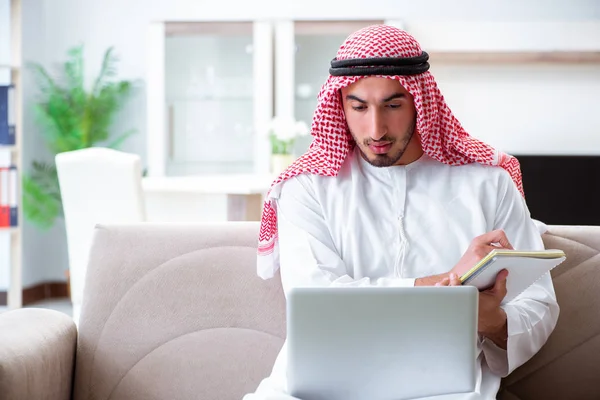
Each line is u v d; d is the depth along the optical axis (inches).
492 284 63.4
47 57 292.7
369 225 73.5
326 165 75.8
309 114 272.5
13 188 234.5
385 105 71.4
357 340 56.4
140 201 167.5
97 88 287.7
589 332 76.9
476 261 66.4
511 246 67.1
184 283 80.4
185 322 79.6
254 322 79.2
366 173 75.8
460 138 75.6
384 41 71.5
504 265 60.4
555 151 283.9
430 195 74.2
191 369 78.7
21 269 251.0
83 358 79.8
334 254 73.0
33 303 279.7
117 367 79.3
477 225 72.8
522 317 69.0
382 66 70.1
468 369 56.5
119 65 290.5
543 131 283.9
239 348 78.7
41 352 72.2
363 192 75.0
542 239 79.5
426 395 56.9
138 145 290.7
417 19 283.4
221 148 273.6
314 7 285.0
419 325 56.2
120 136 289.7
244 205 190.7
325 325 56.3
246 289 79.9
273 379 68.9
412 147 75.3
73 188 169.2
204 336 79.3
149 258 81.3
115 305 80.4
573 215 274.2
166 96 273.0
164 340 79.4
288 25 269.6
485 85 283.4
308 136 272.1
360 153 75.5
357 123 72.1
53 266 293.6
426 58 72.9
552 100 283.3
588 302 77.4
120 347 79.6
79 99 277.4
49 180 285.1
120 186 166.6
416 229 73.2
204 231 82.4
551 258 59.5
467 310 56.2
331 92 72.4
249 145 272.8
